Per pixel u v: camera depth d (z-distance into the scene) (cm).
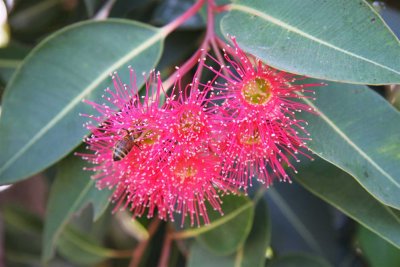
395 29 37
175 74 31
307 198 38
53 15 42
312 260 36
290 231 38
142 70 32
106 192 32
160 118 30
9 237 44
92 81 32
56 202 34
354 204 31
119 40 33
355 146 30
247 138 30
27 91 32
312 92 31
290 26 28
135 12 39
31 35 42
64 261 45
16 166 32
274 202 38
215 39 31
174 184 30
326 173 32
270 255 39
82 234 42
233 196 32
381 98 30
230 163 30
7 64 37
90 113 32
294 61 27
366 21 27
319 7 28
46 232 34
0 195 46
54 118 32
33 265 44
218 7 31
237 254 35
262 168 30
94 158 32
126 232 43
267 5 29
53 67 32
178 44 37
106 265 44
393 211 30
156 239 40
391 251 35
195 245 36
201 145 30
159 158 30
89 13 36
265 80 30
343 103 30
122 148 30
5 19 43
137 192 31
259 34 29
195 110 30
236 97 30
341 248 39
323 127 30
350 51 27
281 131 30
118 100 31
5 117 32
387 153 29
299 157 32
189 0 38
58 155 32
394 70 26
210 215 33
